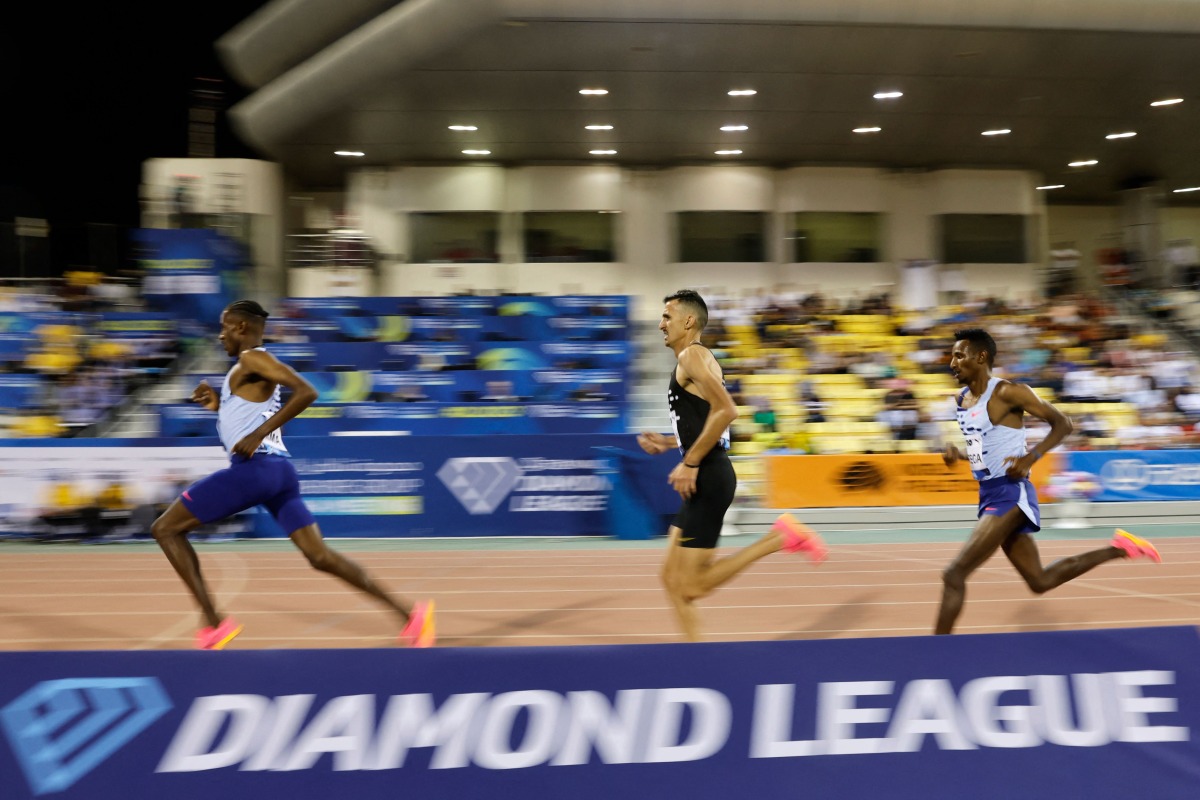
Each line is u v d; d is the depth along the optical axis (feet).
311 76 46.44
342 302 50.11
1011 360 49.32
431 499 34.58
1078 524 37.11
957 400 14.75
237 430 14.25
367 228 59.26
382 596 14.90
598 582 24.39
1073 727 8.68
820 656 8.58
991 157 60.70
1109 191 71.31
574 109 49.47
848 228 62.13
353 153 56.34
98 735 7.95
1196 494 38.09
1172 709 8.80
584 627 18.63
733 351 50.14
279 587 23.67
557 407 42.06
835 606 20.63
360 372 44.70
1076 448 40.70
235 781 7.95
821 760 8.39
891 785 8.38
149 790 7.86
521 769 8.16
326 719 8.12
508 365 47.44
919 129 54.34
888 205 62.64
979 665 8.71
